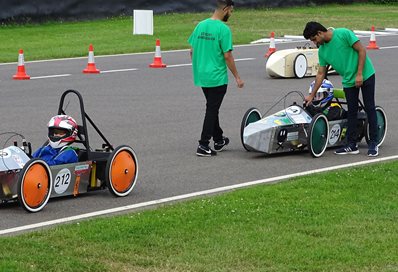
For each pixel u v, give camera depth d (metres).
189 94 20.22
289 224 9.49
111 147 11.25
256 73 24.30
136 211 10.13
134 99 19.42
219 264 8.18
